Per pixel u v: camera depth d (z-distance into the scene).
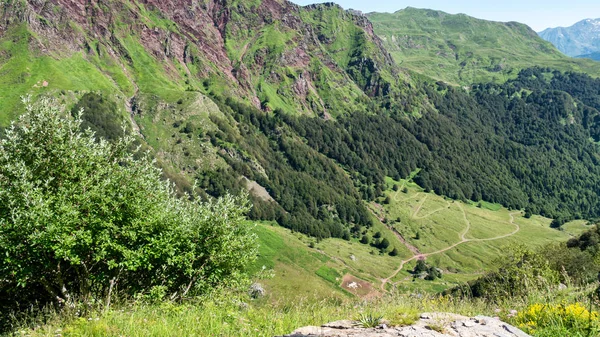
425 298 11.52
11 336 9.05
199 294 15.71
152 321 9.41
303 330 7.27
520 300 10.41
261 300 12.39
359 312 9.73
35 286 13.32
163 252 14.70
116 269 14.07
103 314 9.63
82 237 12.48
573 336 7.14
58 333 8.91
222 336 8.51
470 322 7.19
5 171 12.99
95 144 15.16
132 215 14.42
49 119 14.08
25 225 11.39
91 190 13.58
